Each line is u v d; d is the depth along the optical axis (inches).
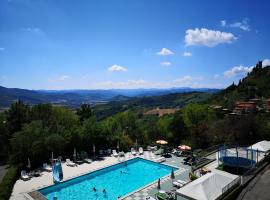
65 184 1101.7
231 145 1576.0
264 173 1040.2
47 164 1349.7
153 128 2074.3
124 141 1724.9
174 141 1941.4
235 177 917.8
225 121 1849.2
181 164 1328.7
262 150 1157.7
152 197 871.1
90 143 1589.6
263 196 822.5
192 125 2055.9
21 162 1293.1
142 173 1261.1
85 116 2071.9
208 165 1198.3
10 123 1573.6
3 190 923.4
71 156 1513.3
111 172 1283.2
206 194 726.5
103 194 1011.3
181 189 764.6
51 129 1544.0
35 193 971.9
